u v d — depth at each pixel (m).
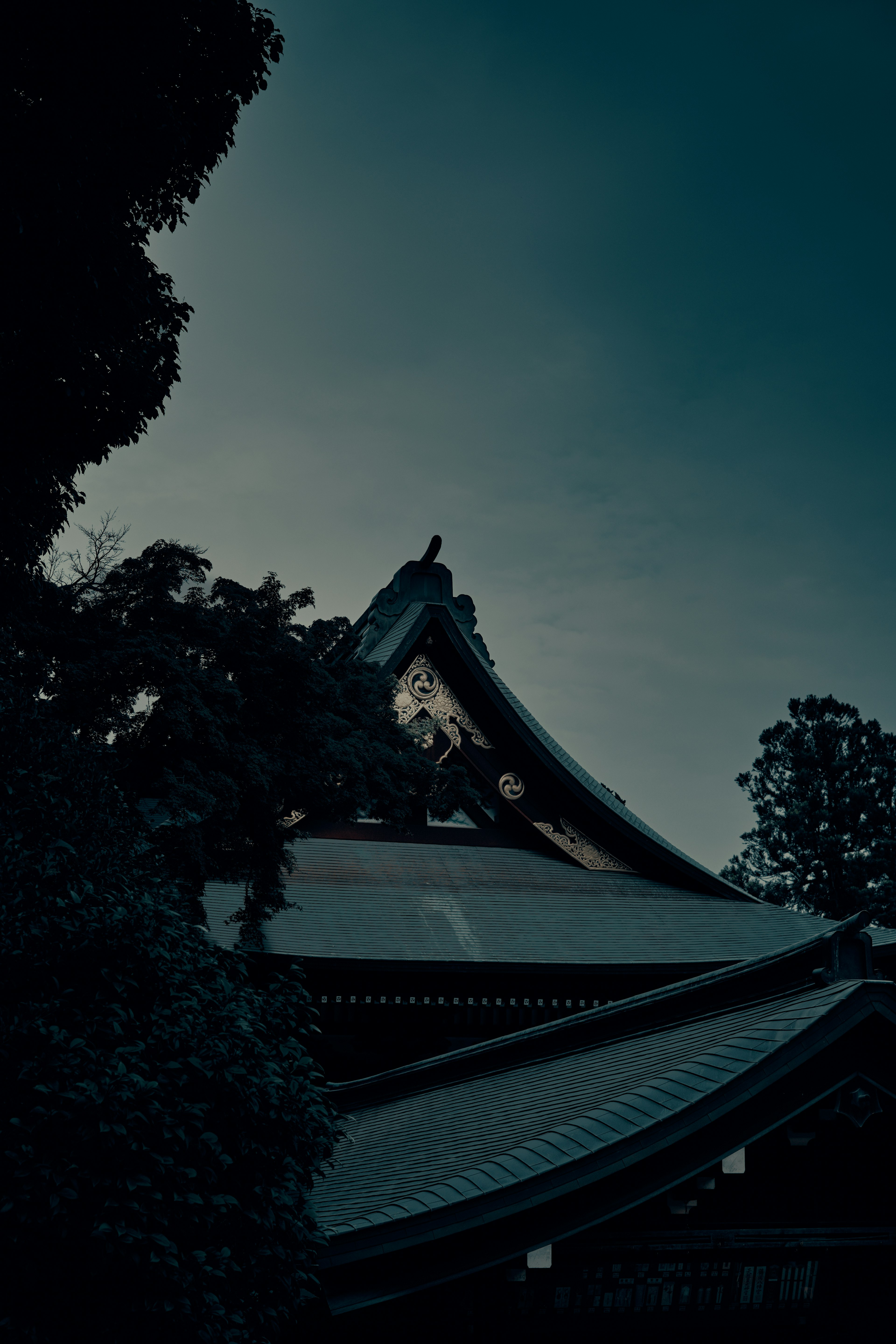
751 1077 7.23
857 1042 7.66
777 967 10.02
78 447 9.94
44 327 8.95
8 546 10.16
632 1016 11.52
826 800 55.84
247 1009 7.15
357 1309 6.81
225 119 9.83
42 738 8.16
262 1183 6.50
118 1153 5.61
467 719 24.02
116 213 9.19
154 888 8.80
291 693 14.66
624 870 23.31
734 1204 8.02
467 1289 7.61
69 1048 5.94
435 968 16.70
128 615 14.14
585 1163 6.97
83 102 8.34
